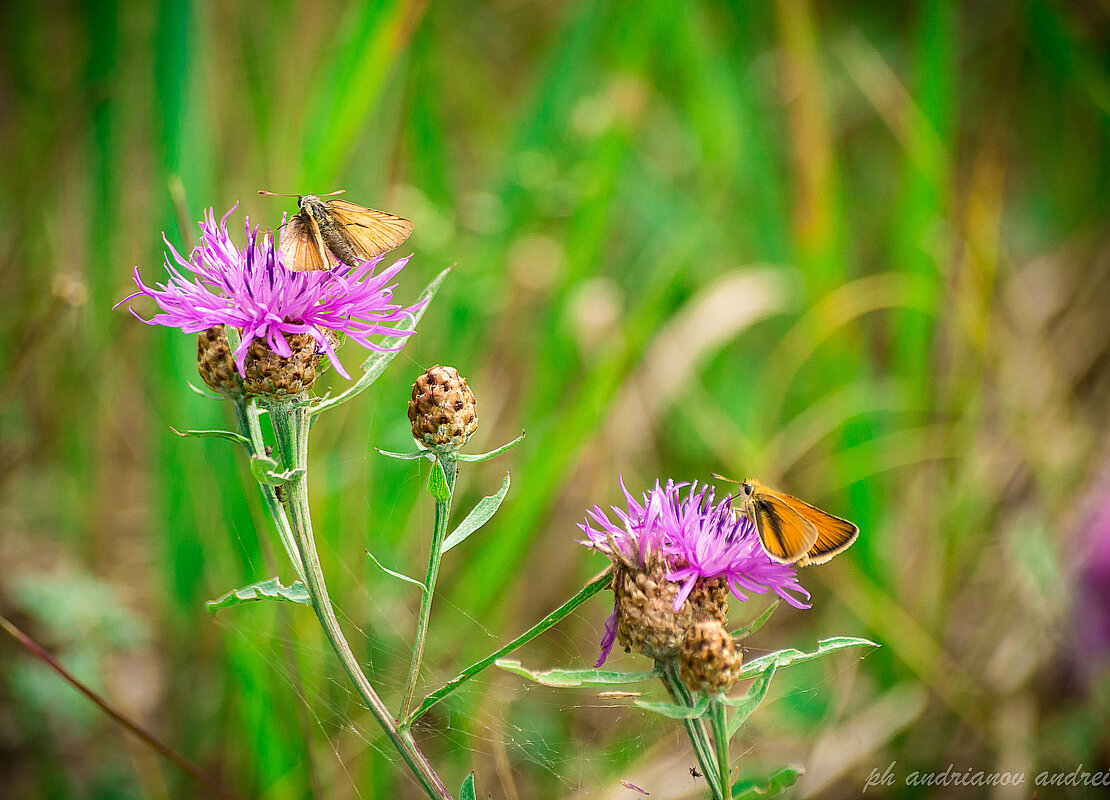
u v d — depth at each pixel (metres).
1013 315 5.97
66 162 5.77
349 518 4.73
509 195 5.45
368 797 4.12
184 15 4.83
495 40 7.29
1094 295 6.15
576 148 5.49
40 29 5.95
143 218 5.55
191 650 4.69
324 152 4.71
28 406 5.49
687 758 3.89
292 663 4.25
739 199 6.42
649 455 5.67
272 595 2.56
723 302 5.53
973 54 7.24
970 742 4.78
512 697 4.51
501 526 4.47
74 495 5.32
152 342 5.03
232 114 5.61
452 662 4.47
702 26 5.75
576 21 5.63
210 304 2.54
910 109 5.78
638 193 6.09
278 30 5.54
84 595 4.57
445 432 2.57
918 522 5.67
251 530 4.44
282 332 2.56
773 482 5.29
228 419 4.54
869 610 4.86
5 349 5.45
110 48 5.55
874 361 6.47
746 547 2.59
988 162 5.88
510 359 5.67
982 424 6.02
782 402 5.89
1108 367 5.97
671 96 6.90
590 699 4.69
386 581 4.77
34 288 5.58
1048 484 5.26
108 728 4.44
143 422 5.58
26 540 5.39
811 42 5.57
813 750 4.46
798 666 4.87
